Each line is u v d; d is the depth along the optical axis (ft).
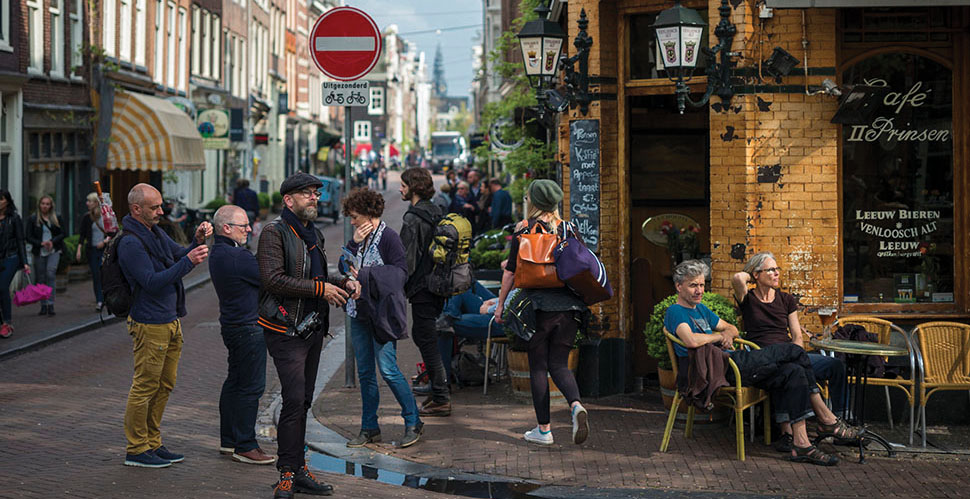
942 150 29.89
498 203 66.08
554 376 25.86
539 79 32.83
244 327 24.48
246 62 137.08
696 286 26.18
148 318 23.48
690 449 26.09
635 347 33.27
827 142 28.99
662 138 33.94
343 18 33.22
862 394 27.12
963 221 29.66
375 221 26.04
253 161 140.97
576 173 32.01
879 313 29.58
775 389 25.50
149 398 23.91
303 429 21.88
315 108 207.41
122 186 84.74
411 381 33.73
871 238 29.89
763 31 28.89
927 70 29.81
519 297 25.91
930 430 28.07
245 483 22.90
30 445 25.93
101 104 75.51
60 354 40.88
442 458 25.20
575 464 24.68
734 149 29.12
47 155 67.62
